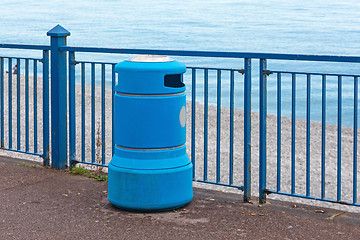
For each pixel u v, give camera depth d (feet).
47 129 23.68
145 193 17.46
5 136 35.50
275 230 16.31
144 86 17.21
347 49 123.65
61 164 23.52
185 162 18.06
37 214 17.65
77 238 15.60
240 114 48.78
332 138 40.01
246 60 18.43
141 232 16.06
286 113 60.29
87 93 57.11
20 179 21.81
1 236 15.71
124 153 17.79
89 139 35.53
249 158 19.02
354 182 17.61
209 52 18.65
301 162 31.45
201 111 50.88
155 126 17.35
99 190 20.51
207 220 17.13
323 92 17.61
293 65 107.55
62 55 22.74
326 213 18.07
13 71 74.54
